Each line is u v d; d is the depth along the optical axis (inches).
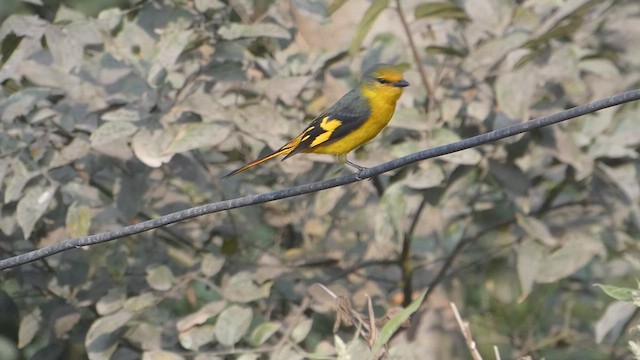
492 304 623.8
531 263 498.6
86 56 506.3
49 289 513.3
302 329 468.4
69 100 479.5
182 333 469.1
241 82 489.1
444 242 575.2
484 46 480.4
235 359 498.6
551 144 489.7
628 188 504.1
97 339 478.3
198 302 577.9
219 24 496.4
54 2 571.2
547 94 519.2
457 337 605.0
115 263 490.6
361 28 480.4
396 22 550.0
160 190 507.2
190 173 501.4
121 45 486.9
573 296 613.9
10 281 545.6
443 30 526.0
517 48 478.0
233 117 464.8
